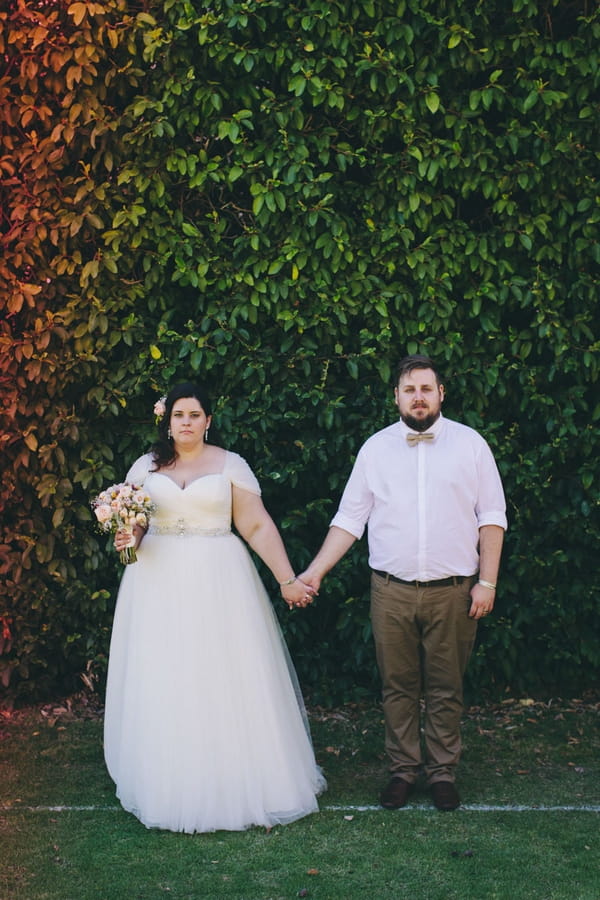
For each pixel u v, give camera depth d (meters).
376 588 3.99
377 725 4.86
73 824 3.79
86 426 4.91
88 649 5.10
